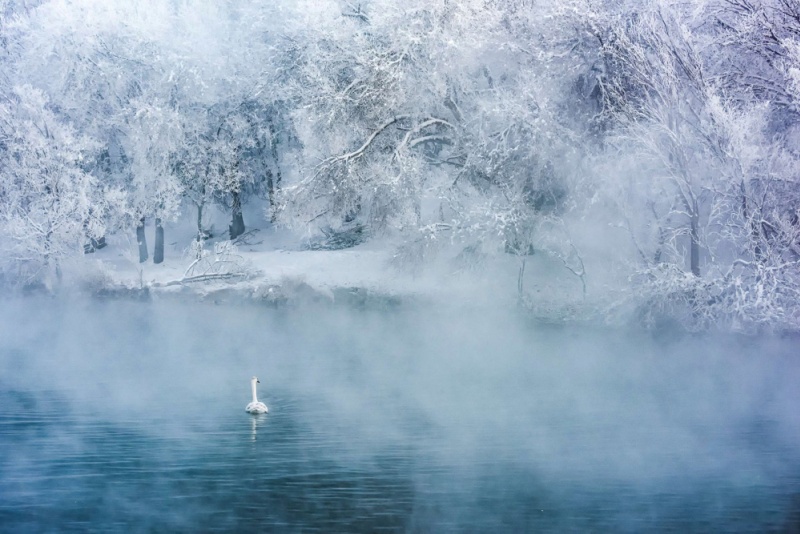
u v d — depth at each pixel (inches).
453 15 2239.2
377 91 2249.0
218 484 871.1
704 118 1967.3
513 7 2253.9
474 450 984.9
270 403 1224.2
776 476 904.3
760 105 1958.7
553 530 762.2
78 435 1049.5
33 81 2812.5
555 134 2114.9
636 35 2069.4
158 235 2753.4
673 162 2006.6
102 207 2608.3
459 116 2332.7
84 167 2792.8
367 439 1032.2
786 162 1962.4
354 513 797.2
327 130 2324.1
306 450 984.9
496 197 2197.3
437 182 2310.5
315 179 2327.8
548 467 926.4
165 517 785.6
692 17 2114.9
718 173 1987.0
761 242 1908.2
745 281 1916.8
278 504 819.4
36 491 853.8
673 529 762.8
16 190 2588.6
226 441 1022.4
